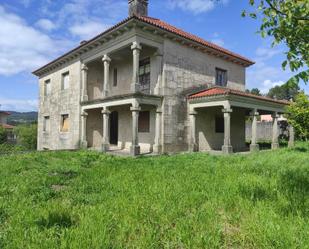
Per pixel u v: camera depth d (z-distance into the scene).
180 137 14.02
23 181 5.98
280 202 4.09
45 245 2.74
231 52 18.05
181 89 14.24
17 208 3.97
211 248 2.75
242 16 3.86
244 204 4.01
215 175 6.56
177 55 14.20
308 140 18.00
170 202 4.22
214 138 16.00
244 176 6.29
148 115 14.45
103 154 12.14
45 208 3.95
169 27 14.84
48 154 11.77
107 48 14.39
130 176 6.51
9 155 11.58
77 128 16.98
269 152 12.05
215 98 12.98
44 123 22.00
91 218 3.47
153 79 13.84
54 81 20.33
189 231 3.10
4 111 52.62
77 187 5.45
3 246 2.79
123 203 4.14
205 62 15.79
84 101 16.22
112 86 17.34
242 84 18.80
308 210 3.75
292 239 2.82
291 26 3.47
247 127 26.47
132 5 15.97
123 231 3.09
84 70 16.66
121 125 16.44
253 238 2.95
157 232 3.11
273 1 3.45
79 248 2.64
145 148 14.52
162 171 7.22
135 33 12.40
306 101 14.25
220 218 3.62
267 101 14.83
